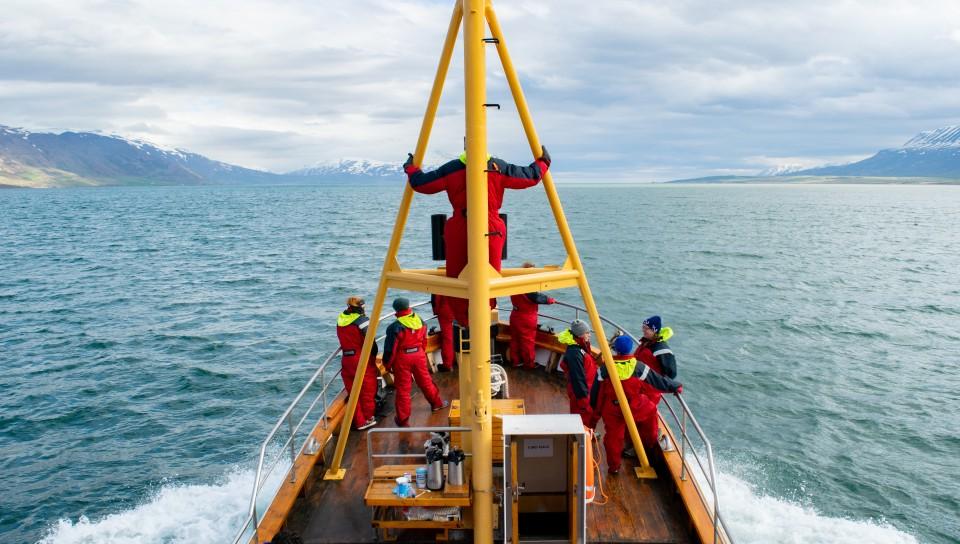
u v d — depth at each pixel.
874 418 20.12
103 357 26.89
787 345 28.20
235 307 36.56
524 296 11.08
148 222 113.56
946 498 15.62
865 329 31.27
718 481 15.95
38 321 33.69
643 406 7.58
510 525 6.07
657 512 7.12
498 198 5.98
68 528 14.43
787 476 16.36
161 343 28.88
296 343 28.47
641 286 42.09
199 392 22.58
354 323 8.95
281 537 6.21
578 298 37.59
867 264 55.28
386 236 79.31
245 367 25.20
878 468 16.95
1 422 20.33
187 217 127.62
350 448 8.75
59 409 21.30
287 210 153.62
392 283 6.62
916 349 27.91
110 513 14.94
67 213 146.88
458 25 5.74
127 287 44.00
